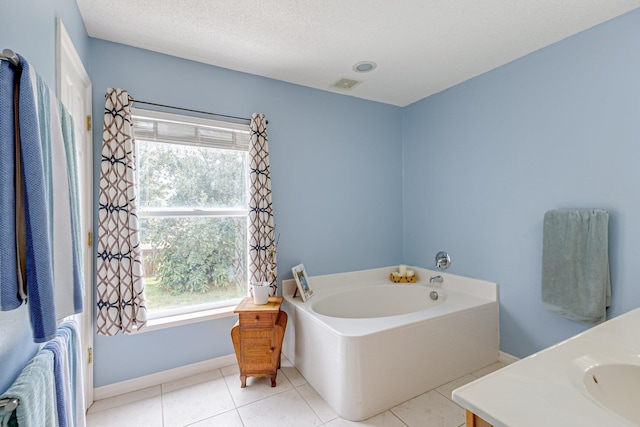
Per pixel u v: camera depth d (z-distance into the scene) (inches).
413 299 111.9
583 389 29.7
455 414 71.6
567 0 63.9
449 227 109.6
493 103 94.9
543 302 80.8
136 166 82.9
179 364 86.4
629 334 43.1
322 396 77.7
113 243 73.7
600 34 72.0
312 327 82.4
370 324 76.6
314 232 108.3
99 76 76.8
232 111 93.8
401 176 128.1
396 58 88.0
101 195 73.5
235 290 96.7
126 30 73.9
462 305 89.7
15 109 28.7
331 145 111.5
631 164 67.7
